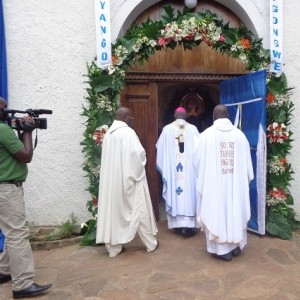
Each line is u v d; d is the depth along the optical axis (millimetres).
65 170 5141
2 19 4809
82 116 5105
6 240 3215
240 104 5148
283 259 4039
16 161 3199
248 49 4801
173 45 4816
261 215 4723
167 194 4887
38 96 5062
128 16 5082
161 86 6582
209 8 5520
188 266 3844
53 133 5105
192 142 4867
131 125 4289
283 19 5207
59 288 3402
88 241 4570
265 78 4609
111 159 4125
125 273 3693
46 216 5156
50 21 5027
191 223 4820
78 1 5043
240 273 3652
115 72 4688
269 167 4941
